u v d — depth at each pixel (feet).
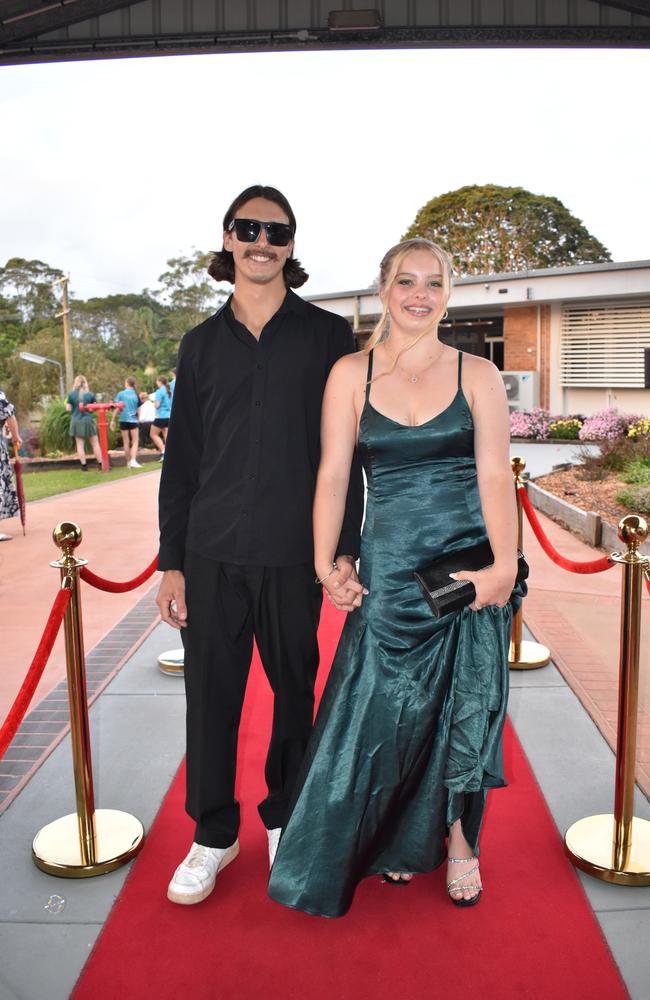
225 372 7.98
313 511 7.79
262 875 8.55
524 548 25.64
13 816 9.86
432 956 7.30
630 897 8.18
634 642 8.38
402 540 7.65
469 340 68.59
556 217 137.59
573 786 10.43
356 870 7.66
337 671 7.80
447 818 7.75
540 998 6.77
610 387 60.85
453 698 7.64
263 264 7.77
